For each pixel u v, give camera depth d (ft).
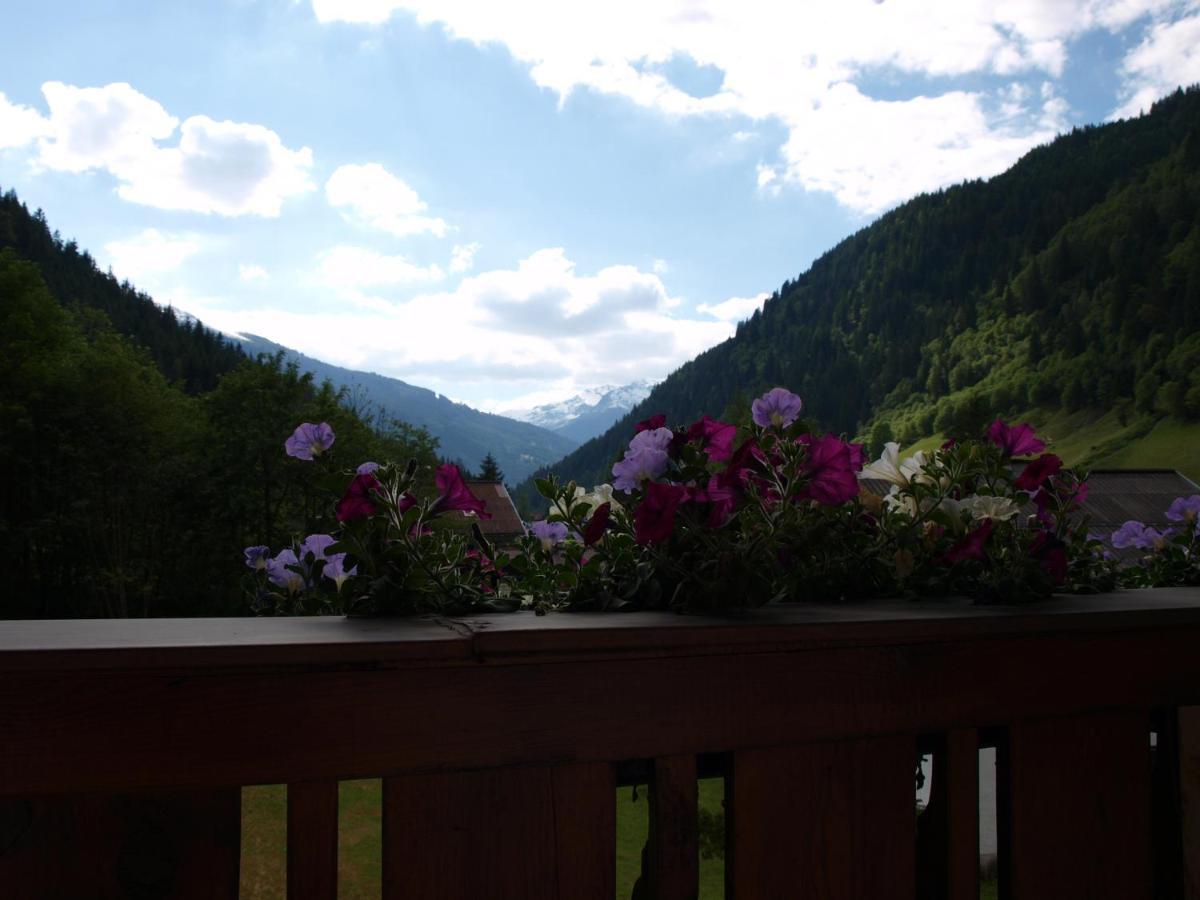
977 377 355.15
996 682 4.15
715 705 3.59
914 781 4.00
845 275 637.30
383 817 3.16
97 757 2.87
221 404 105.50
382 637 3.17
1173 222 336.90
